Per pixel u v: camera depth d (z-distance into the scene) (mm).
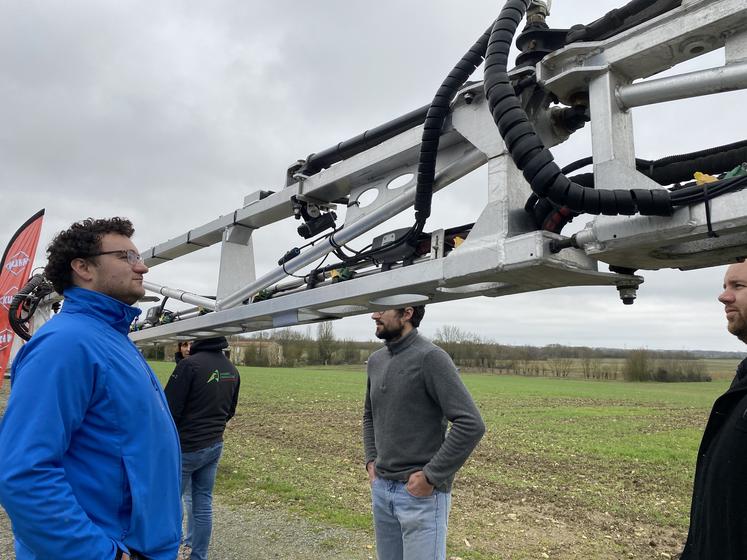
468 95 2105
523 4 1886
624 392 32031
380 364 3154
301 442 10703
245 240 3834
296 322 3211
